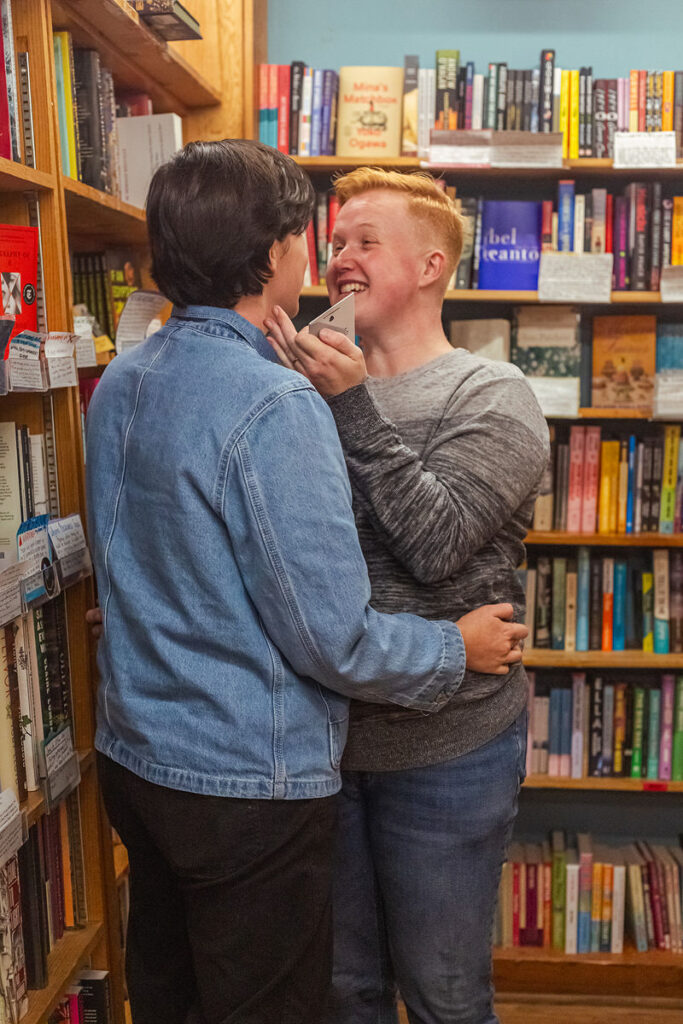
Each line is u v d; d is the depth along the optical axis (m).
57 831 1.54
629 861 2.56
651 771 2.57
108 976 1.61
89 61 1.68
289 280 1.17
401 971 1.43
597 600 2.57
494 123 2.40
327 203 2.49
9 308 1.19
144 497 1.06
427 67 2.65
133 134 1.95
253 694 1.03
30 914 1.38
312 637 1.00
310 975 1.10
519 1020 2.37
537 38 2.63
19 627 1.33
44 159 1.37
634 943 2.56
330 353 1.21
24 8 1.34
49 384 1.31
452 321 2.53
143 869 1.18
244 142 1.10
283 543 0.98
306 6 2.65
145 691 1.07
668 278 2.40
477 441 1.30
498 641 1.30
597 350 2.57
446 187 2.46
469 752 1.34
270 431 1.00
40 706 1.39
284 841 1.04
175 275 1.10
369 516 1.26
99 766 1.20
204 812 1.03
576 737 2.57
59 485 1.46
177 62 1.90
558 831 2.74
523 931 2.55
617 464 2.54
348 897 1.48
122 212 1.75
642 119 2.39
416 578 1.28
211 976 1.06
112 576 1.10
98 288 1.93
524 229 2.48
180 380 1.06
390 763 1.33
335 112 2.46
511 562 1.43
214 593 1.02
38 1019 1.33
